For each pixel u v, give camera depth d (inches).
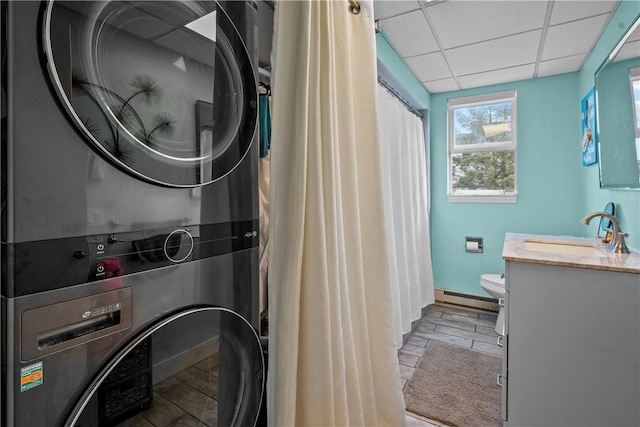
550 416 59.7
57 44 20.9
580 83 110.9
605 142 81.5
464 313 126.0
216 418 32.2
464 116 133.7
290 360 37.9
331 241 43.1
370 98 55.6
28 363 20.0
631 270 53.2
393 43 93.4
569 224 115.4
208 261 31.3
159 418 27.1
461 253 133.7
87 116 22.3
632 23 65.6
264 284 47.1
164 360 27.4
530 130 120.8
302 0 41.3
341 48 50.1
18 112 19.4
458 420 66.7
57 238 21.1
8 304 19.2
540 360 60.2
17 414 19.6
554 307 59.2
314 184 41.5
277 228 40.4
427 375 82.7
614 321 55.1
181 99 29.1
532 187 121.0
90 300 22.7
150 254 26.4
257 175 37.3
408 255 108.0
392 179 97.5
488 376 82.0
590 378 56.9
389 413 53.5
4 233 19.2
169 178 27.6
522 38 90.6
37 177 20.2
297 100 40.6
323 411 39.8
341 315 44.9
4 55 19.1
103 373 23.2
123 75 24.6
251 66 36.9
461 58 102.8
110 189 23.9
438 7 77.2
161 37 27.5
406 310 98.1
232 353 34.0
